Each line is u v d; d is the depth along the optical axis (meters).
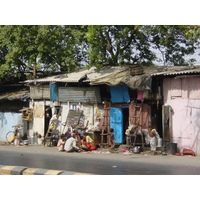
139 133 17.08
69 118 19.92
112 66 21.22
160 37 22.53
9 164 11.93
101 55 20.11
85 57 24.02
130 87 16.58
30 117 21.73
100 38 20.97
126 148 17.22
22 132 22.09
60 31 21.47
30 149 18.28
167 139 16.39
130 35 21.56
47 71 22.78
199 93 15.39
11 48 21.56
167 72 15.91
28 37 21.06
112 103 18.73
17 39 21.00
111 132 18.19
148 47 23.39
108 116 18.84
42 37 20.75
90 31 12.90
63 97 20.20
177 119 16.19
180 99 16.08
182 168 11.23
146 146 17.30
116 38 21.52
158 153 15.73
